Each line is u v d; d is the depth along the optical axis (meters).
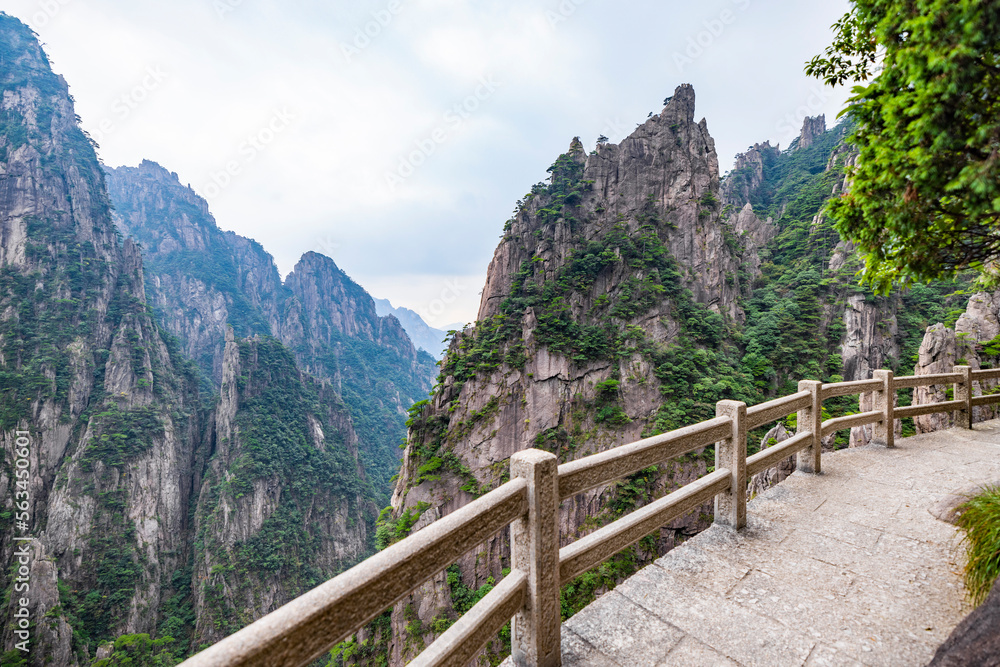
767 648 2.21
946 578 2.78
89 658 44.38
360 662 32.59
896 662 2.08
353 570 1.27
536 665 1.96
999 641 1.59
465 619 1.68
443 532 1.52
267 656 1.00
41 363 64.94
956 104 1.76
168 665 48.69
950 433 6.59
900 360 39.41
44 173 83.88
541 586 1.96
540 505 1.95
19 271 73.62
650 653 2.20
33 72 105.12
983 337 20.59
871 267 2.84
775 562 3.03
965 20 1.57
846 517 3.72
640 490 32.38
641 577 2.87
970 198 1.87
